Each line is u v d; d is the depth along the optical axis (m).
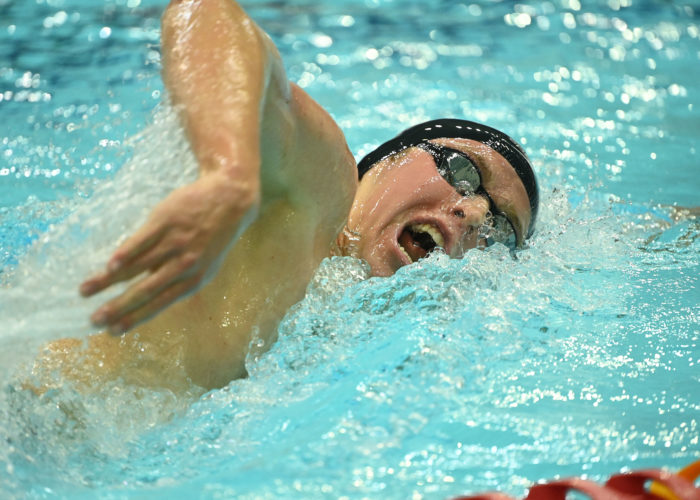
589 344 5.96
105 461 4.63
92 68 14.30
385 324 5.99
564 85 15.00
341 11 19.19
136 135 4.29
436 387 5.23
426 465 4.51
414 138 7.27
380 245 6.67
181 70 4.23
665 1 20.30
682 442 4.81
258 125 3.89
